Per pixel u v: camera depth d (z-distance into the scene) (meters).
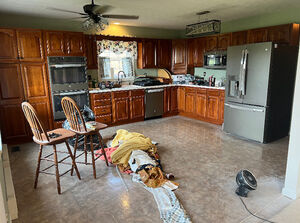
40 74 4.09
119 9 3.86
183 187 2.54
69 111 2.67
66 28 4.80
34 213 2.13
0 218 1.23
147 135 4.40
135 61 5.93
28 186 2.61
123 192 2.46
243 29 4.89
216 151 3.58
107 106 4.92
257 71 3.75
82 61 4.45
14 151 3.70
